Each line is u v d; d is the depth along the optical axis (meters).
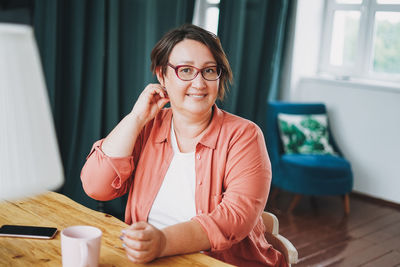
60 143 3.07
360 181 4.28
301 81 4.60
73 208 1.51
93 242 1.09
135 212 1.54
